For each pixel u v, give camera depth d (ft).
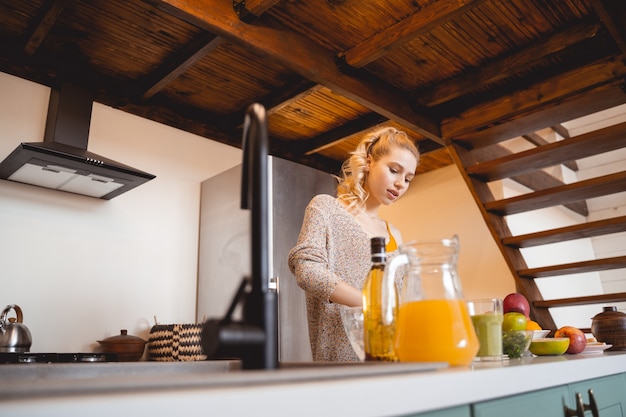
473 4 8.21
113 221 11.00
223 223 11.50
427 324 3.03
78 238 10.44
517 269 11.26
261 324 2.23
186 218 12.12
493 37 9.96
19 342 8.64
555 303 10.80
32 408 1.20
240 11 8.66
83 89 10.51
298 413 1.62
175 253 11.77
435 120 12.30
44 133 10.30
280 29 9.36
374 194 5.72
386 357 3.35
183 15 8.08
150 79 11.25
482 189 11.93
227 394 1.48
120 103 11.44
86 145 10.27
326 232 5.11
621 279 15.92
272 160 11.06
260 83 11.55
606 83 10.06
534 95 10.97
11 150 9.87
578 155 10.56
